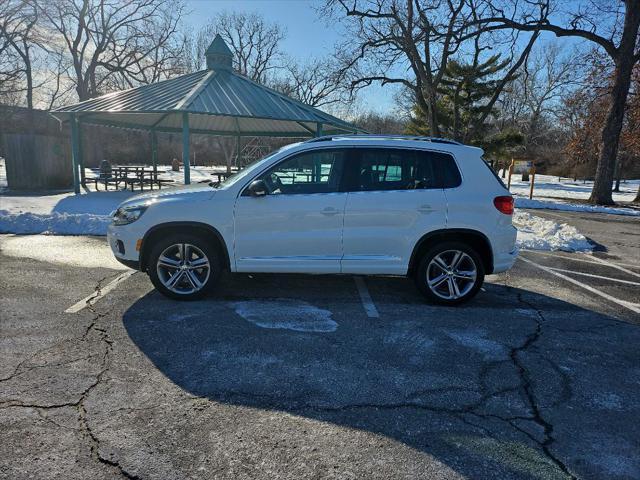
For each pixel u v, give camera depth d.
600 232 12.09
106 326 4.17
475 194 5.02
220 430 2.66
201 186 5.53
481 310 5.05
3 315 4.35
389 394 3.14
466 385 3.31
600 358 3.90
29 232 8.52
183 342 3.88
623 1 18.80
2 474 2.23
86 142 39.31
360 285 5.82
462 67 27.08
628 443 2.69
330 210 4.89
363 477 2.31
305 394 3.10
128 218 4.93
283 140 43.81
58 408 2.81
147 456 2.40
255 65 54.44
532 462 2.47
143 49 39.38
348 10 19.45
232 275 6.03
